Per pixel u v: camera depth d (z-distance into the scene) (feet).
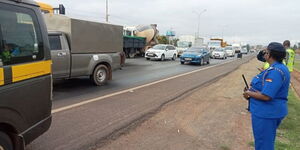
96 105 21.26
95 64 29.48
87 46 28.63
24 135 10.25
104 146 13.44
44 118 11.72
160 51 78.84
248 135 15.93
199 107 22.02
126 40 82.84
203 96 26.53
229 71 52.65
